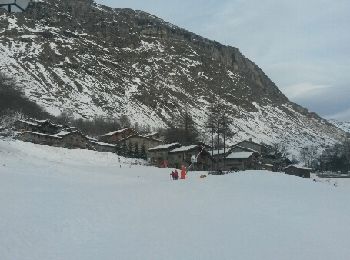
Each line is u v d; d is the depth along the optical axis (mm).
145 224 15883
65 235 13953
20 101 153750
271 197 23188
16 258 11383
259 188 27688
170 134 147250
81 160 61188
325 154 188125
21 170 36469
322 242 13750
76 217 16406
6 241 12695
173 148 98562
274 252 12422
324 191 27906
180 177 44156
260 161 115250
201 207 19578
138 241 13523
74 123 158250
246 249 12672
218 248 12742
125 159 73750
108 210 18328
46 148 58844
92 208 18516
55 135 97188
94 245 13008
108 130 157750
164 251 12422
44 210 17219
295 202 21703
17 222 14844
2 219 15055
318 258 11984
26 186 25328
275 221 16656
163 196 23109
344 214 18797
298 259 11844
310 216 18031
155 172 53312
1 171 32938
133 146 121375
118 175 44969
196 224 15938
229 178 34438
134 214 17703
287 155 178375
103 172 47531
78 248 12648
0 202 18062
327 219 17531
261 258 11836
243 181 32469
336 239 14250
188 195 23609
